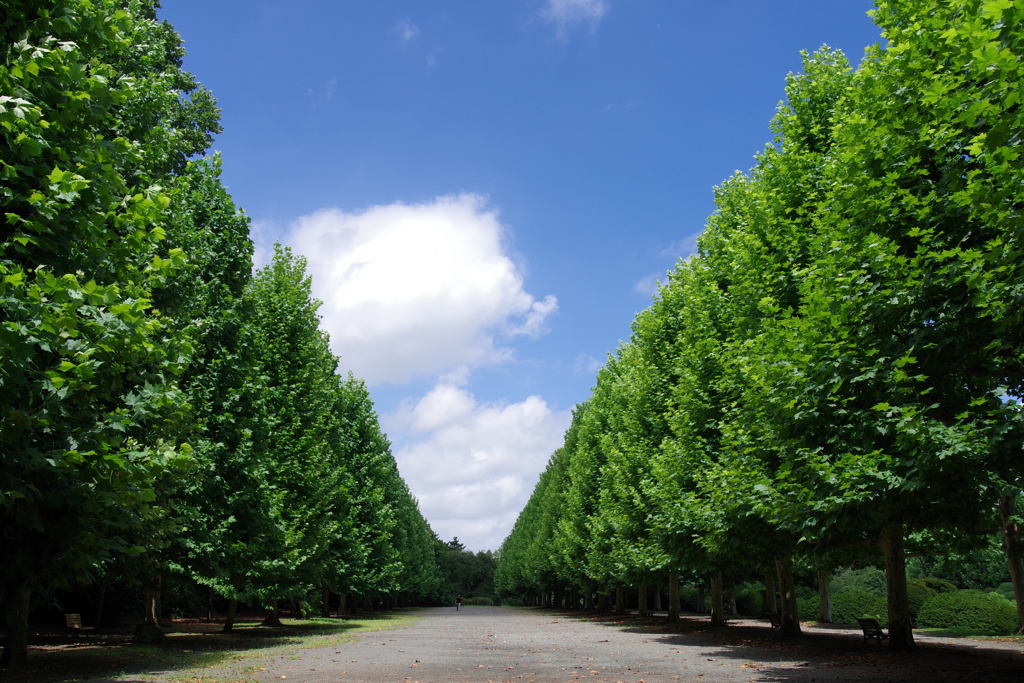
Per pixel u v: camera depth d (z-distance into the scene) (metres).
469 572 164.75
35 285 6.99
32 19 8.56
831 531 14.19
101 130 13.83
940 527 16.23
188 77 28.50
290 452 28.25
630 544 32.06
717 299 23.67
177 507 16.22
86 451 7.79
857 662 15.28
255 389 22.41
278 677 13.39
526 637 27.25
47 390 7.29
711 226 25.64
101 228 8.45
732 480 17.34
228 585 22.84
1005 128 8.02
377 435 55.44
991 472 11.62
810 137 20.45
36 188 8.08
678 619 37.28
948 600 34.34
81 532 8.08
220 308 21.59
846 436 13.70
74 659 16.03
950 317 11.55
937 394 12.66
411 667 15.43
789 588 24.00
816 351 13.94
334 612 66.56
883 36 14.24
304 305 31.81
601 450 46.56
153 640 21.38
